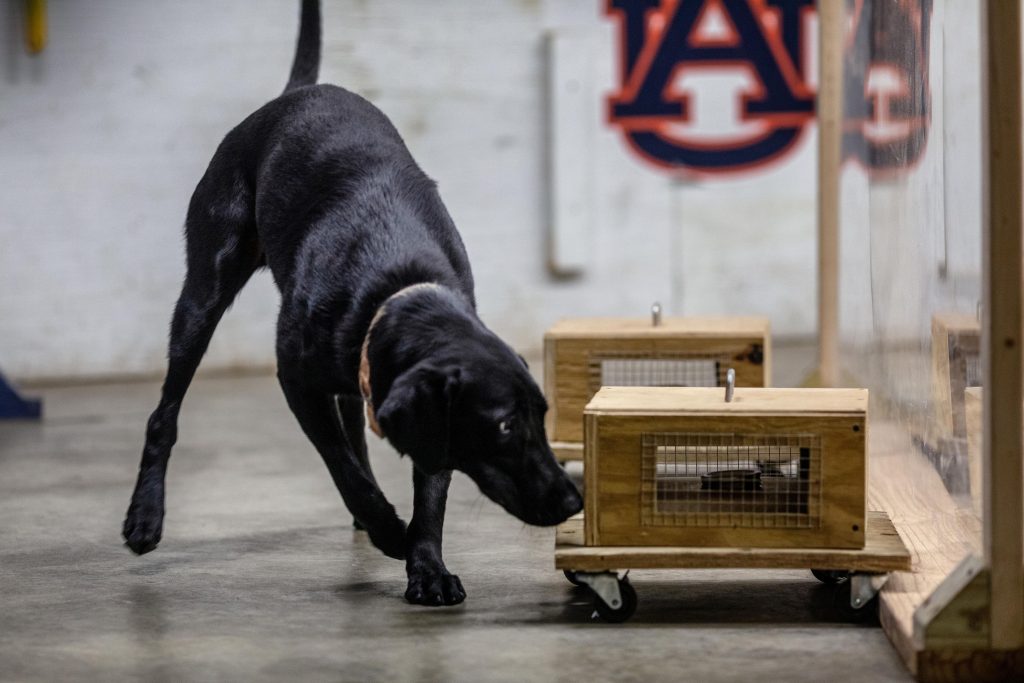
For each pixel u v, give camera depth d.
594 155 8.63
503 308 8.72
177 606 3.50
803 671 2.90
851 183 5.64
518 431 3.12
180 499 4.91
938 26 3.89
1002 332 2.79
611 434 3.20
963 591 2.82
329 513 4.63
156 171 8.18
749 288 8.87
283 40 8.20
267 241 3.74
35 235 8.12
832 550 3.16
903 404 4.39
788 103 8.73
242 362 8.45
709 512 3.21
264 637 3.21
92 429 6.58
